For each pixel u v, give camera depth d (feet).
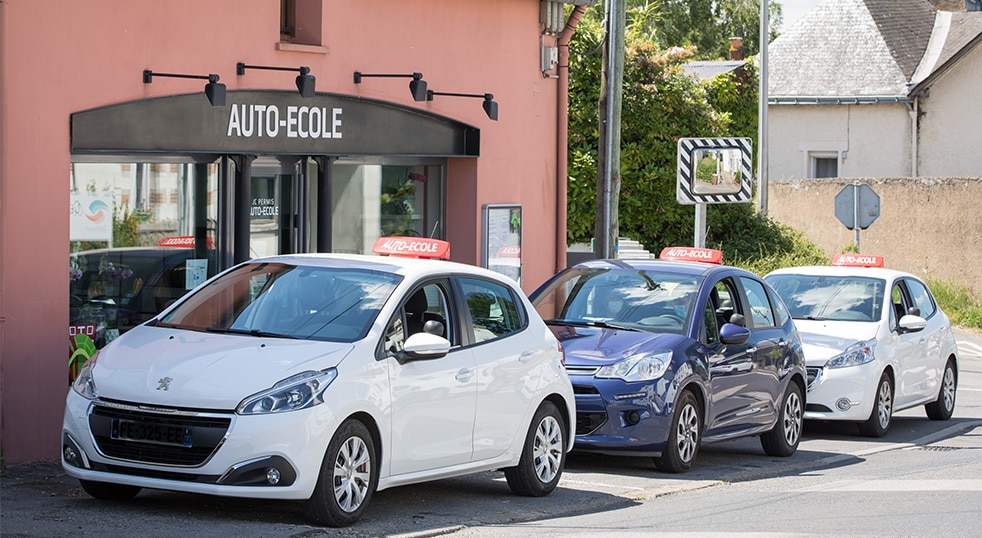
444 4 90.38
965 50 224.33
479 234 94.48
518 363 57.67
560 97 103.09
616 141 101.76
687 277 74.84
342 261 56.08
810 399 87.40
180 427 46.19
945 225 190.39
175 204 75.00
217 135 75.20
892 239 197.16
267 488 45.78
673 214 172.55
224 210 77.51
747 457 79.51
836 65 242.78
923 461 78.95
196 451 46.06
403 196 92.63
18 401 63.46
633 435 65.92
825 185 201.98
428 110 89.15
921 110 231.30
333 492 47.50
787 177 241.14
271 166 81.35
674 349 68.28
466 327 55.62
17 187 63.52
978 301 187.21
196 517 49.11
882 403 90.22
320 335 51.01
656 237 175.94
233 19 75.36
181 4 72.23
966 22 251.39
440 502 57.06
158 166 73.82
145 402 46.78
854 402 87.15
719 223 184.75
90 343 68.49
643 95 168.45
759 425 76.18
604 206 102.22
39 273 64.59
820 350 88.07
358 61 83.97
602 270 77.00
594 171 162.30
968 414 106.83
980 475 72.43
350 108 83.97
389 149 87.10
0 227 61.46
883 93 233.76
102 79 68.08
